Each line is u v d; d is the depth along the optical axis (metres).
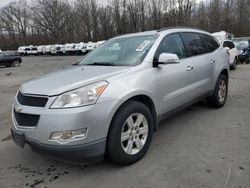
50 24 82.56
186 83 4.49
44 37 84.94
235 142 4.03
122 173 3.29
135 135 3.49
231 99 6.73
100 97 3.05
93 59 4.44
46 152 3.05
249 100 6.61
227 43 13.21
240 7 51.69
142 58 3.84
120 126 3.22
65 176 3.31
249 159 3.48
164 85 3.95
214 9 52.53
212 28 50.25
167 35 4.36
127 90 3.30
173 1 55.88
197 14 54.16
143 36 4.39
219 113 5.50
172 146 3.98
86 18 72.50
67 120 2.89
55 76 3.60
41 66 24.64
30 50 62.03
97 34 70.00
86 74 3.46
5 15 92.75
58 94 3.00
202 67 4.94
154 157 3.65
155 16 57.47
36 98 3.12
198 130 4.59
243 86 8.59
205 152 3.73
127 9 62.09
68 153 2.94
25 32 91.88
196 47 5.02
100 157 3.14
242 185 2.92
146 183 3.05
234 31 49.97
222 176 3.11
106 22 67.62
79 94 2.98
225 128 4.64
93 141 3.01
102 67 3.80
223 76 5.85
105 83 3.18
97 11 70.12
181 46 4.59
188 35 4.91
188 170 3.28
